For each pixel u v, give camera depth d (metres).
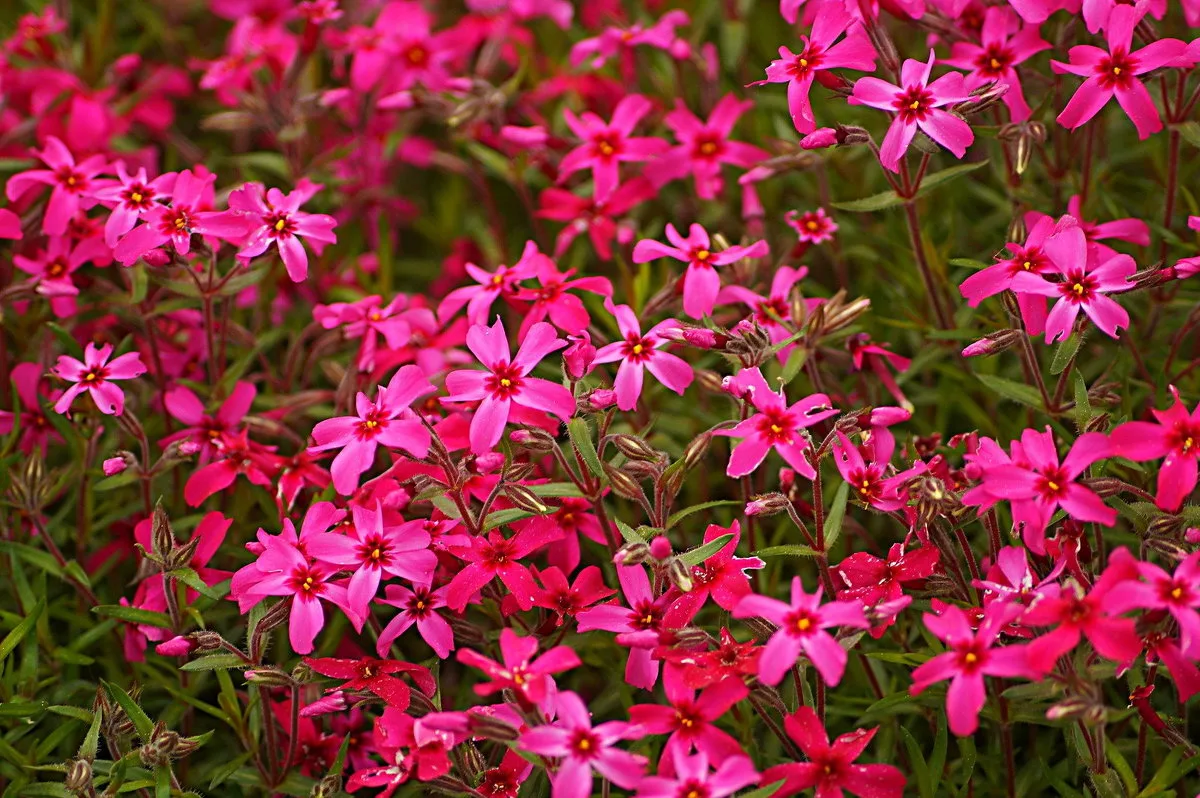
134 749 0.50
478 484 0.50
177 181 0.52
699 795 0.45
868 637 0.52
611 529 0.50
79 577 0.52
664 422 0.55
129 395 0.55
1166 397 0.52
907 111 0.50
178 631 0.50
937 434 0.50
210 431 0.53
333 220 0.51
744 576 0.48
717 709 0.47
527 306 0.53
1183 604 0.45
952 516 0.49
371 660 0.49
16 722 0.51
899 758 0.52
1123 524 0.53
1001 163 0.55
